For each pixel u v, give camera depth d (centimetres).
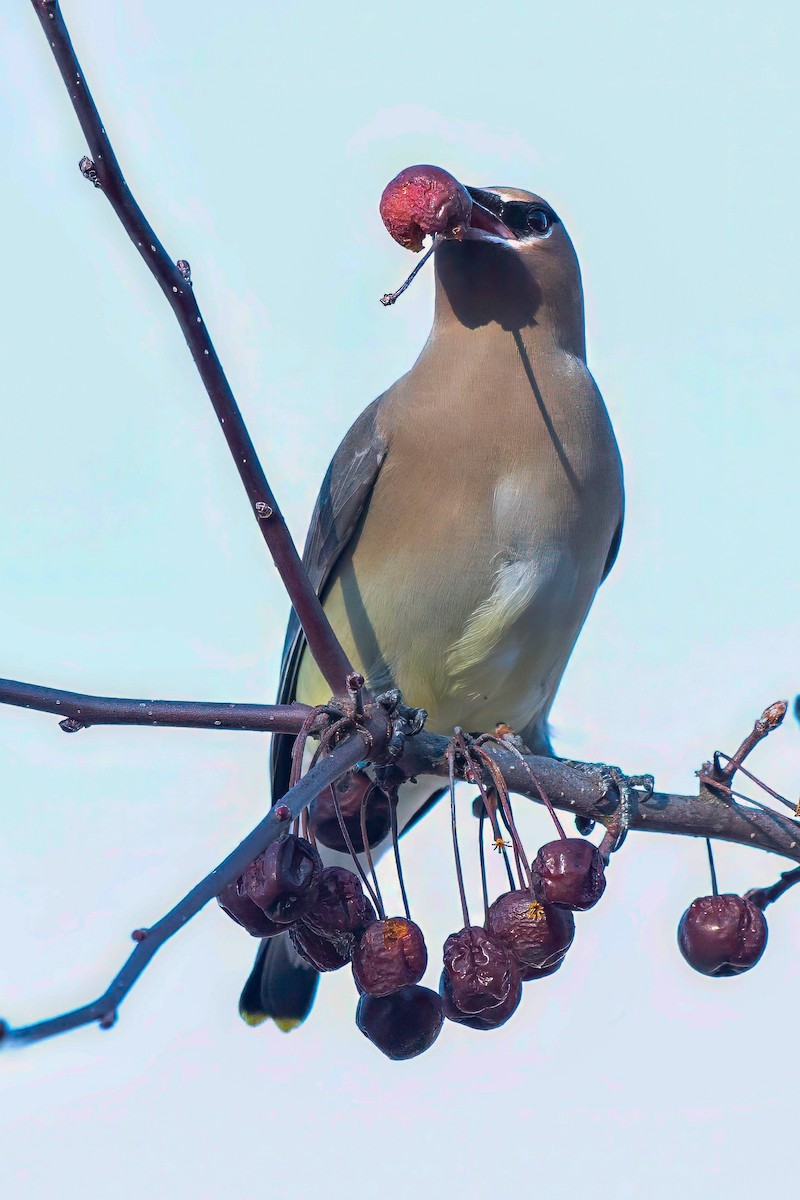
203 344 679
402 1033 711
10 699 759
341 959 717
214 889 522
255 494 726
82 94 608
